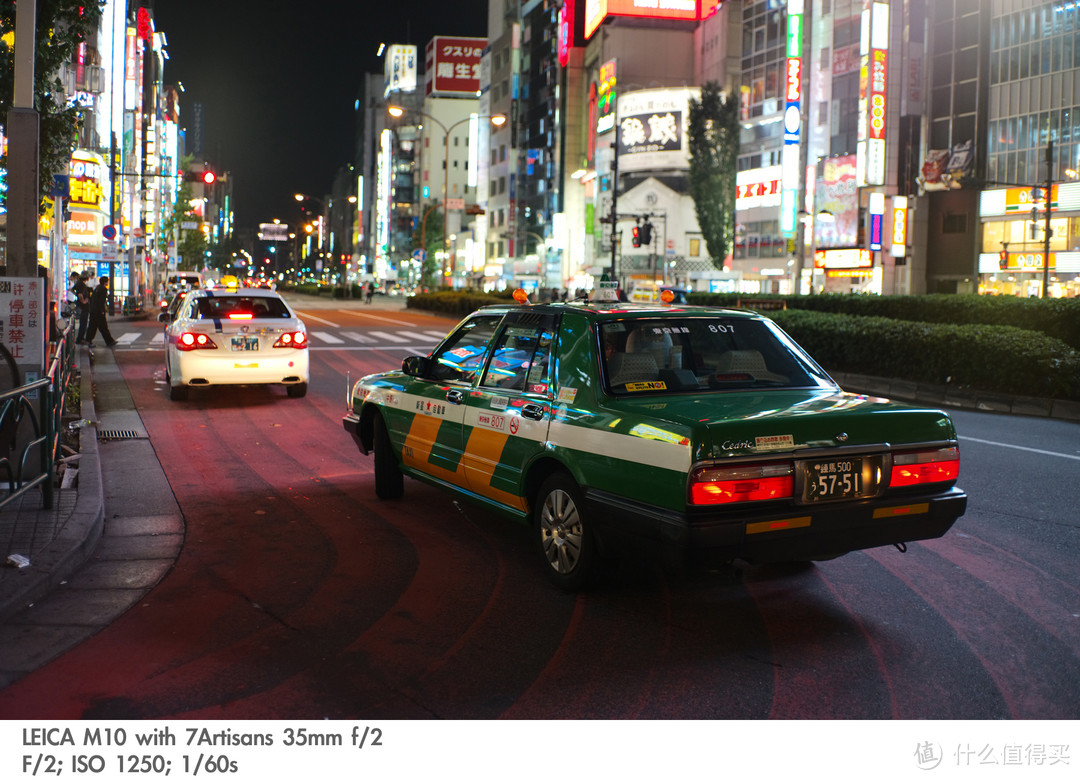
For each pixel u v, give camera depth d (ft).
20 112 27.09
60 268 96.12
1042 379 44.24
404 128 469.98
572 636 15.03
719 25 236.22
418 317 138.31
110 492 25.41
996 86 154.51
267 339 43.70
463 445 20.02
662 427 14.58
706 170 208.23
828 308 86.84
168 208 255.29
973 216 157.89
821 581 17.97
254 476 27.78
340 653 14.33
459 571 18.56
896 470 15.29
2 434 19.08
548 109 293.84
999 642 14.85
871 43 158.10
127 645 14.58
